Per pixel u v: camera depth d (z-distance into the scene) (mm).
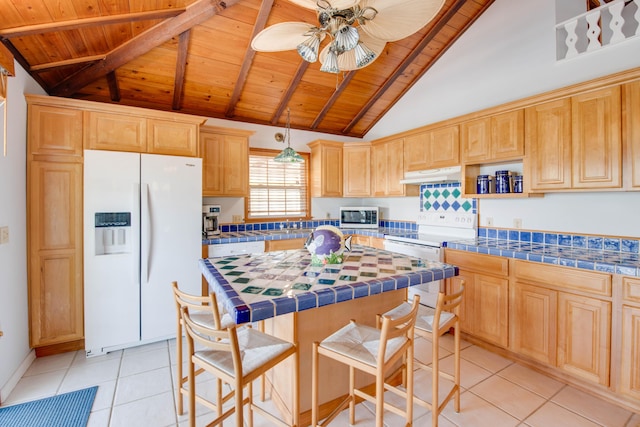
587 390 2105
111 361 2492
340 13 1420
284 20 2922
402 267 1893
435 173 3441
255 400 2033
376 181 4398
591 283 2031
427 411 1938
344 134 4969
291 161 3418
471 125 3131
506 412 1920
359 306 1963
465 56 3523
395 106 4484
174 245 2848
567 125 2424
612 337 1949
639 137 2068
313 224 4699
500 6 3182
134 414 1881
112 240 2652
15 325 2219
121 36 2605
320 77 3750
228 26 2873
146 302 2732
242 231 4090
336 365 1904
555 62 2762
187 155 2992
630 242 2342
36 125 2457
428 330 1731
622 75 2119
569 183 2414
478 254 2725
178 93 3463
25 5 1902
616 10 2418
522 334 2412
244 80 3525
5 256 2100
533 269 2338
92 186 2527
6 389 2041
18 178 2301
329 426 1796
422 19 1524
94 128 2637
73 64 2688
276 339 1550
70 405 1951
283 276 1692
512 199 3076
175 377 2281
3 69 1846
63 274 2562
